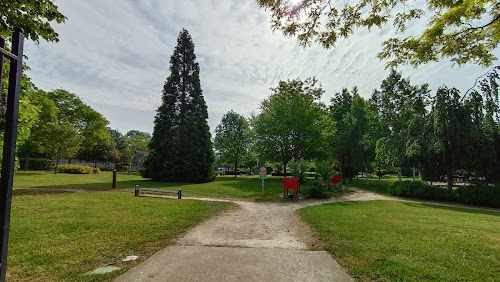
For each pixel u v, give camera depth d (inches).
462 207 568.4
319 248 214.4
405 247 210.7
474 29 191.0
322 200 597.9
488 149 603.2
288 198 597.9
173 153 1148.5
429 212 447.8
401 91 927.0
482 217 410.9
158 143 1154.0
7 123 82.5
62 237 225.5
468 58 215.5
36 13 200.4
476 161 610.5
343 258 187.0
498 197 569.0
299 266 173.9
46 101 1310.3
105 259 182.7
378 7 197.0
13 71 85.0
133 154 3021.7
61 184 739.4
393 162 802.8
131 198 478.6
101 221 286.8
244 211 426.0
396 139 789.9
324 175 804.6
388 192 789.2
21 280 146.3
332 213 395.9
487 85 598.5
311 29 214.5
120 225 273.6
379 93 1005.8
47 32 208.8
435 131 648.4
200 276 156.8
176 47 1255.5
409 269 165.2
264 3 197.9
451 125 624.4
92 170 1553.9
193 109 1206.3
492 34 192.7
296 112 1255.5
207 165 1134.4
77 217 302.5
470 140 613.9
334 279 153.9
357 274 159.9
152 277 155.0
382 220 339.0
